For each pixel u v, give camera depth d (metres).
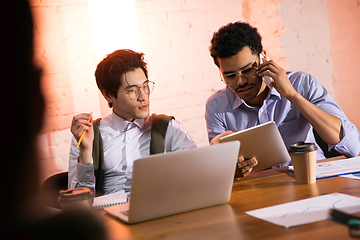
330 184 1.03
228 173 0.92
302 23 2.71
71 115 2.21
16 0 0.16
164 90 2.40
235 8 2.56
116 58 1.50
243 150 1.21
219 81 2.54
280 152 1.24
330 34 2.80
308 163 1.05
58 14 2.15
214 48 1.59
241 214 0.83
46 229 0.24
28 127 0.17
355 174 1.12
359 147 1.56
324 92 1.69
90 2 1.92
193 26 2.46
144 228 0.81
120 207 1.00
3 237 0.22
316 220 0.72
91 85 2.26
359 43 2.60
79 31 2.21
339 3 2.70
